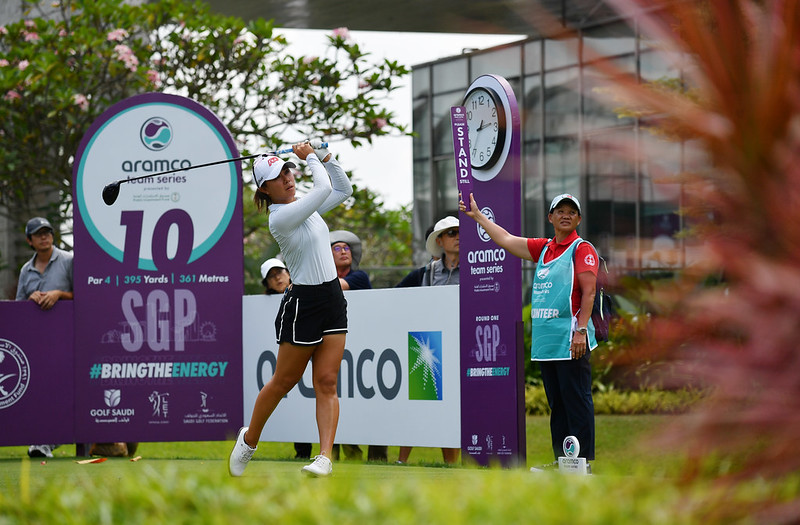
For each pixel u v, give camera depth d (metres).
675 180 1.92
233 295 13.45
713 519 2.60
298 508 4.51
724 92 1.94
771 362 1.97
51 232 13.62
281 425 13.10
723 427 2.13
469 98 11.36
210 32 22.94
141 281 13.34
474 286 11.18
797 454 2.18
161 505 4.98
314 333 8.25
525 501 4.32
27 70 21.05
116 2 23.06
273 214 8.24
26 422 12.99
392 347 11.98
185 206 13.39
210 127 13.39
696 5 1.95
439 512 4.16
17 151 22.30
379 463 11.13
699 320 1.98
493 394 10.95
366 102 23.05
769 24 1.95
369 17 30.19
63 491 5.61
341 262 13.12
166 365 13.34
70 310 13.22
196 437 13.36
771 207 1.95
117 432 13.24
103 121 13.34
